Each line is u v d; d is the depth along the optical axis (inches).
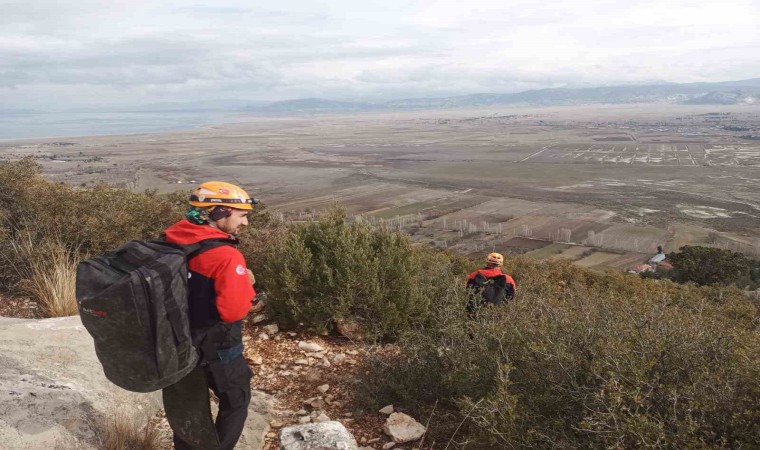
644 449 94.9
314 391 165.6
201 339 98.1
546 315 146.3
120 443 118.0
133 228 301.0
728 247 3752.5
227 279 95.8
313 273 219.8
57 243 268.2
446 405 153.5
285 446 123.0
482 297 217.2
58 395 129.3
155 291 87.9
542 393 119.5
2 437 109.7
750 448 91.7
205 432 104.7
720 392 98.3
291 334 212.5
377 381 161.5
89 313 87.0
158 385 90.7
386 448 132.8
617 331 122.9
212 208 102.6
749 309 324.8
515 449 110.8
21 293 243.3
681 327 116.5
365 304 213.2
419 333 168.7
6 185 301.0
